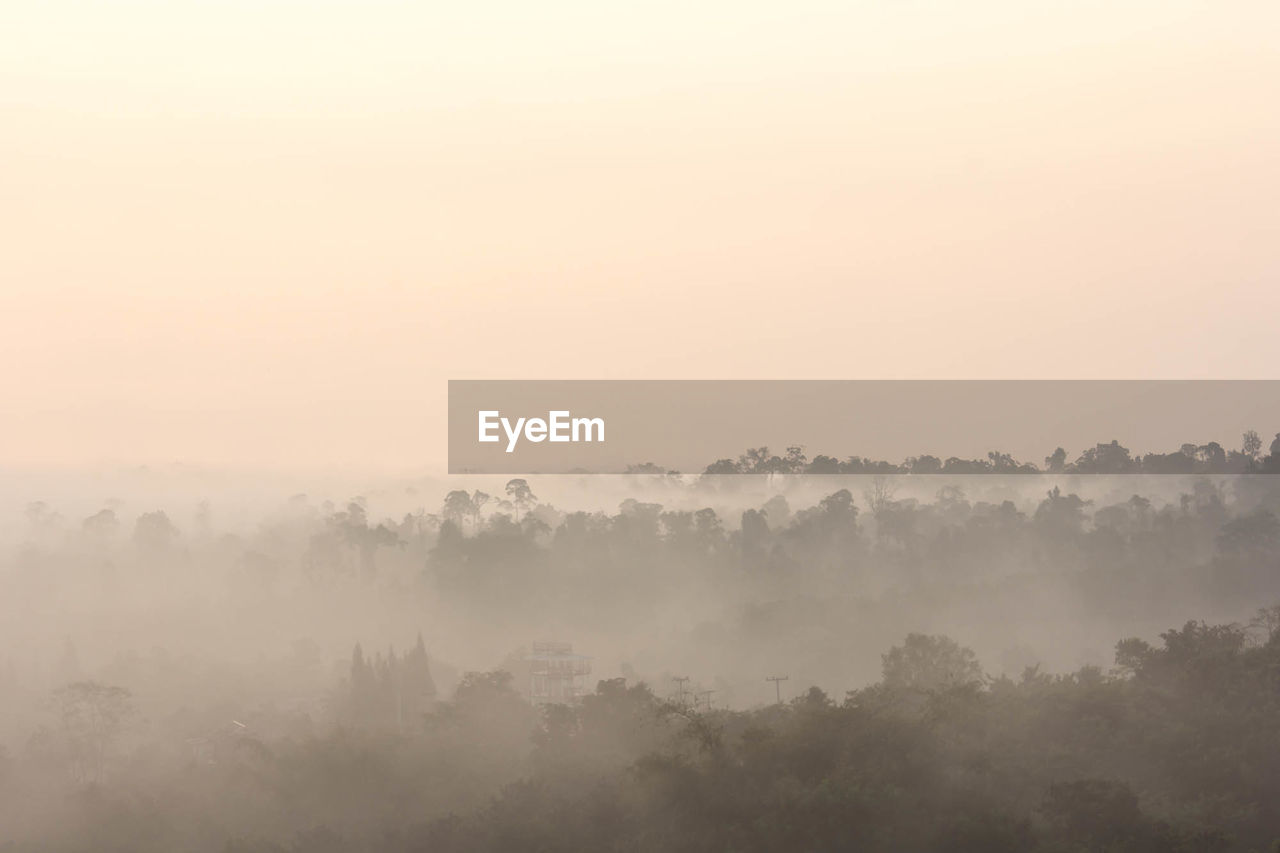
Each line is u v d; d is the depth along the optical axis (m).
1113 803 64.88
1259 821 66.44
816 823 68.56
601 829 75.06
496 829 76.62
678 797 74.81
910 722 76.12
